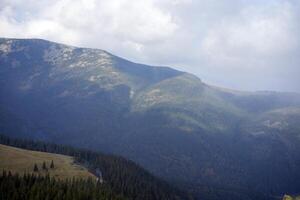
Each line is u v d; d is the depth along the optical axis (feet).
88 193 600.39
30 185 595.47
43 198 554.46
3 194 545.03
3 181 582.76
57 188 584.40
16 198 543.80
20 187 573.33
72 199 568.41
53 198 559.79
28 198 548.31
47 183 604.08
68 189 588.91
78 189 597.52
